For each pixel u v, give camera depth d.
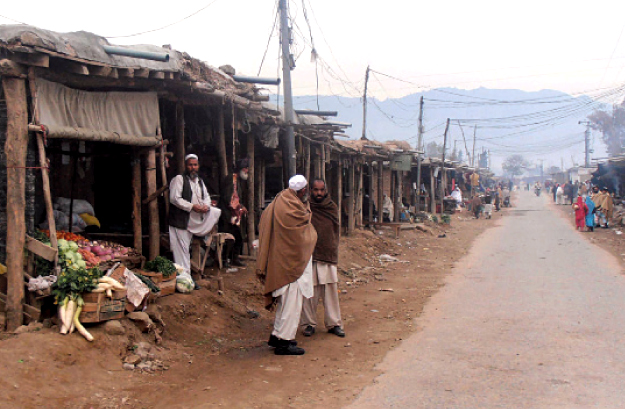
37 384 4.59
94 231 9.44
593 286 10.38
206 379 5.40
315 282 7.13
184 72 7.54
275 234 6.29
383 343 6.77
